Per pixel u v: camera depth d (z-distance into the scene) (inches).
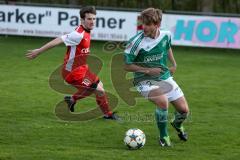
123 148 690.2
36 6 1882.4
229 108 971.9
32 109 908.6
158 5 2246.6
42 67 1395.2
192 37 1820.9
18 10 1892.2
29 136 737.6
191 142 729.6
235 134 778.2
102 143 713.6
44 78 1227.9
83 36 820.6
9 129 772.0
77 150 673.0
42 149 673.6
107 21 1851.6
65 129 783.1
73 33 814.5
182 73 1386.6
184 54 1770.4
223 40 1809.8
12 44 1812.3
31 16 1889.8
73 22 1875.0
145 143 717.9
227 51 1889.8
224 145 717.9
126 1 2249.0
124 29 1851.6
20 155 642.2
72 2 2230.6
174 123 719.7
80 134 757.3
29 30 1897.1
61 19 1877.5
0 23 1903.3
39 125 801.6
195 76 1346.0
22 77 1241.4
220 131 794.8
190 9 2249.0
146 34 666.2
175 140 738.8
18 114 869.2
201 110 946.7
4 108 911.0
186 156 659.4
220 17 1801.2
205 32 1812.3
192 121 856.3
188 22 1815.9
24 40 1914.4
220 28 1804.9
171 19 1817.2
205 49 1909.4
